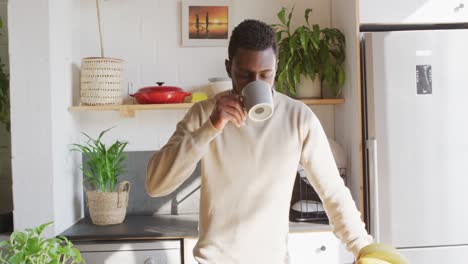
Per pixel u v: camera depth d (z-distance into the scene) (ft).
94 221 8.57
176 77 9.71
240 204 4.43
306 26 9.75
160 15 9.68
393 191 7.69
